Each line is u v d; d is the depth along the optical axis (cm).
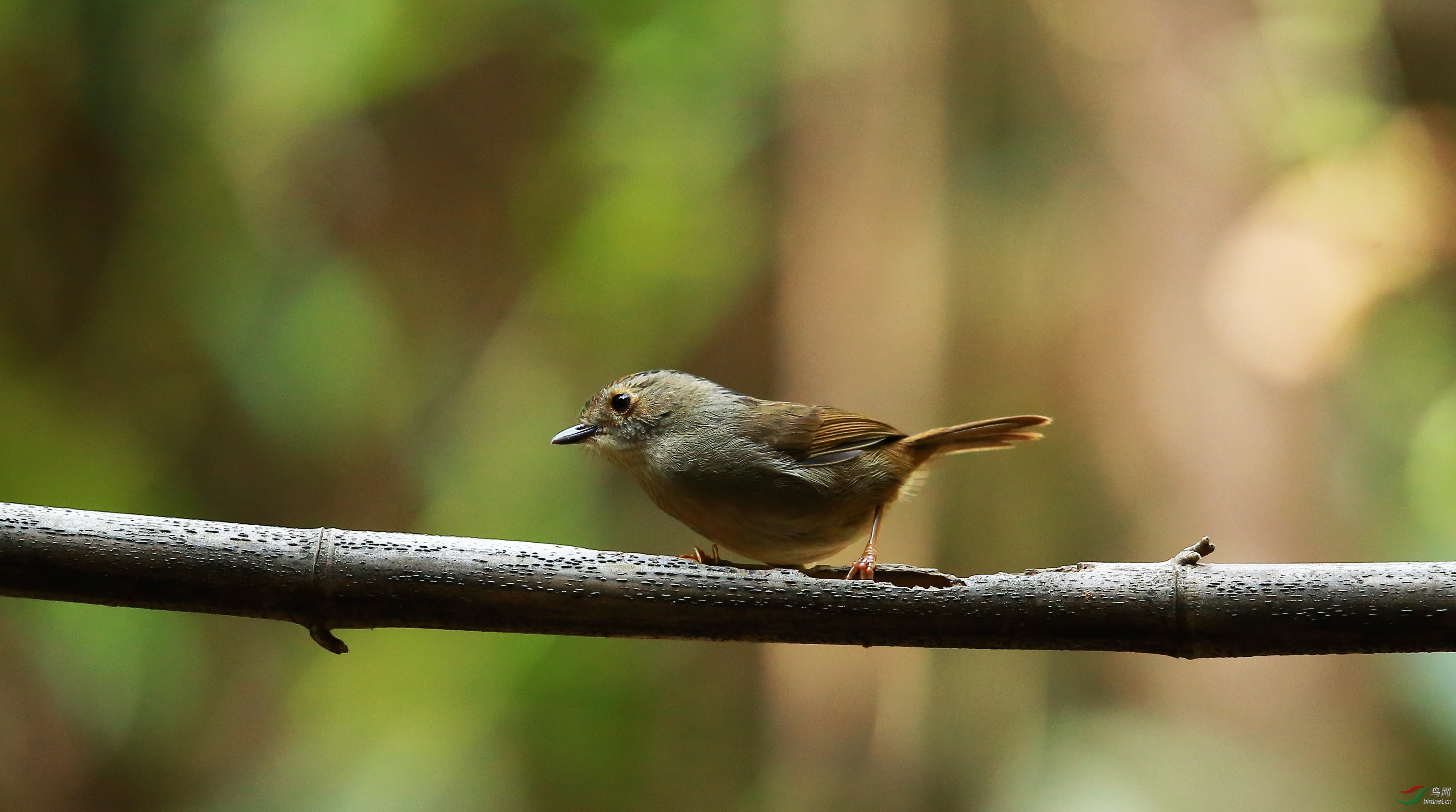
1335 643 490
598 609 509
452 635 1241
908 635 509
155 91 1255
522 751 1230
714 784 1367
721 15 1391
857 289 1312
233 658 1309
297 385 1288
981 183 1304
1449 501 1155
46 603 1123
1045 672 1184
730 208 1445
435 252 1575
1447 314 1253
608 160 1430
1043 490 1286
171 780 1220
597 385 1501
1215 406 1111
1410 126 1333
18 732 1144
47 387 1248
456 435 1462
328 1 1286
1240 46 1195
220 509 1365
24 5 1187
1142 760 988
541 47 1480
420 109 1544
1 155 1226
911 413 1282
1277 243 1148
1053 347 1250
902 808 1182
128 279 1274
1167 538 1099
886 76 1333
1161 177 1184
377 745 1176
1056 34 1268
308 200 1398
